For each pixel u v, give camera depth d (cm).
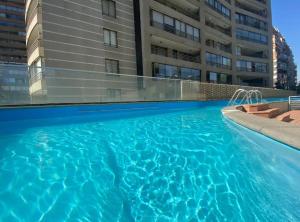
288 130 521
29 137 711
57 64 1870
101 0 2223
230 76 4053
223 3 3941
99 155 543
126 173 451
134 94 1631
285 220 302
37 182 400
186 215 328
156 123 991
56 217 318
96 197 370
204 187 394
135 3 2548
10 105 1048
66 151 566
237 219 314
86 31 2072
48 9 1844
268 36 4919
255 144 563
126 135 741
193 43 3123
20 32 5916
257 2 4766
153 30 2583
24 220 308
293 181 384
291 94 4731
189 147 593
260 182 390
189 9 3303
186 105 1973
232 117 830
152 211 339
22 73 1099
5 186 381
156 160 512
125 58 2398
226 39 3944
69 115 1219
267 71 4869
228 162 483
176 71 2870
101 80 1448
